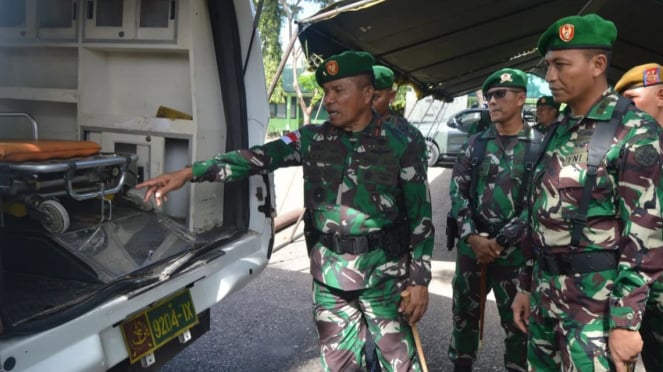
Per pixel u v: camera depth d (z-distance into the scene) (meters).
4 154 1.87
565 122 1.86
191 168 2.18
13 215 2.06
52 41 2.81
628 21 4.89
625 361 1.64
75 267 1.96
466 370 2.84
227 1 2.72
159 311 2.10
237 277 2.56
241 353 3.32
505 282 2.63
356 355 2.30
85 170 2.14
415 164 2.16
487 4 4.80
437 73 8.08
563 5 5.27
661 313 2.04
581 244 1.76
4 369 1.49
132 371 1.98
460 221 2.71
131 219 2.31
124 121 2.73
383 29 4.98
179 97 2.81
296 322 3.80
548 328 1.97
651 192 1.61
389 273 2.19
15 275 2.03
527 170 2.56
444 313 4.02
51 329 1.62
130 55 2.88
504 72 2.62
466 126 12.76
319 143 2.22
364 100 2.12
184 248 2.37
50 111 3.00
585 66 1.72
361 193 2.13
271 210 2.81
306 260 5.46
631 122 1.67
